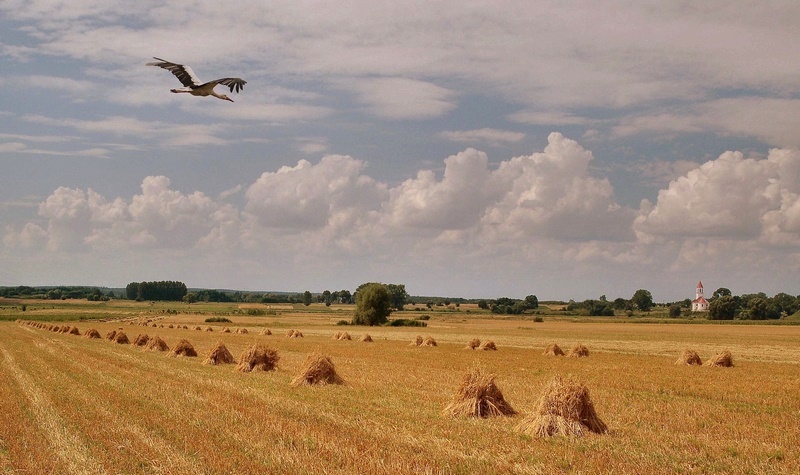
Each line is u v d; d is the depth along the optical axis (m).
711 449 14.11
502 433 15.57
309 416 17.48
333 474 11.74
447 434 15.31
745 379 28.55
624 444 14.52
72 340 55.97
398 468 12.12
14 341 52.97
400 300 196.75
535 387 24.83
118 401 20.28
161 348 44.72
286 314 159.50
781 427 16.84
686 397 22.62
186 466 12.48
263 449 13.72
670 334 80.50
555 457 13.19
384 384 25.02
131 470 12.47
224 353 34.41
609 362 37.88
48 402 20.16
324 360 24.83
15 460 13.29
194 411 18.30
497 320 138.00
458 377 27.73
